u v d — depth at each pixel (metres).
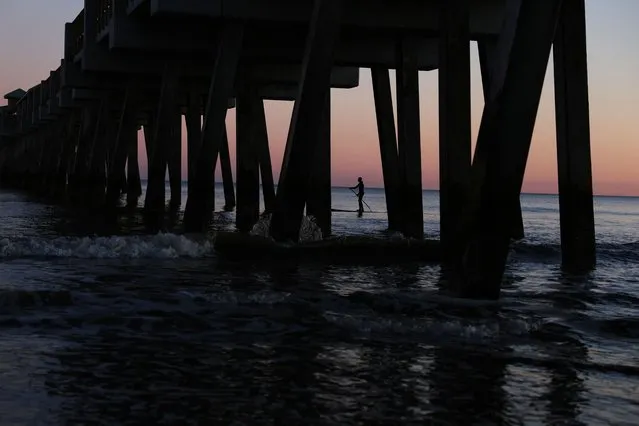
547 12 7.52
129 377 5.40
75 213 27.91
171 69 22.28
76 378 5.34
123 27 19.88
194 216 18.22
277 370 5.63
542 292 9.91
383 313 7.75
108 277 10.38
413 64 19.03
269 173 27.62
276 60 22.06
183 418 4.57
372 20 17.58
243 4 17.27
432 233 23.16
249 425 4.47
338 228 24.42
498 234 8.06
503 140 7.77
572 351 6.39
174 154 32.97
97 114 37.00
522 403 4.96
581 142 12.73
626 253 15.79
